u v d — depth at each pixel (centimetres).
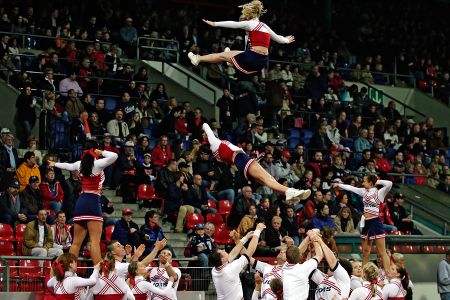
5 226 1811
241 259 1386
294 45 3281
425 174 2664
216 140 1198
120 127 2305
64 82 2419
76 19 2919
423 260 2055
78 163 1297
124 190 2111
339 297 1333
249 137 2420
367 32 3531
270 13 3312
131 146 2142
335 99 2942
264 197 2067
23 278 1563
